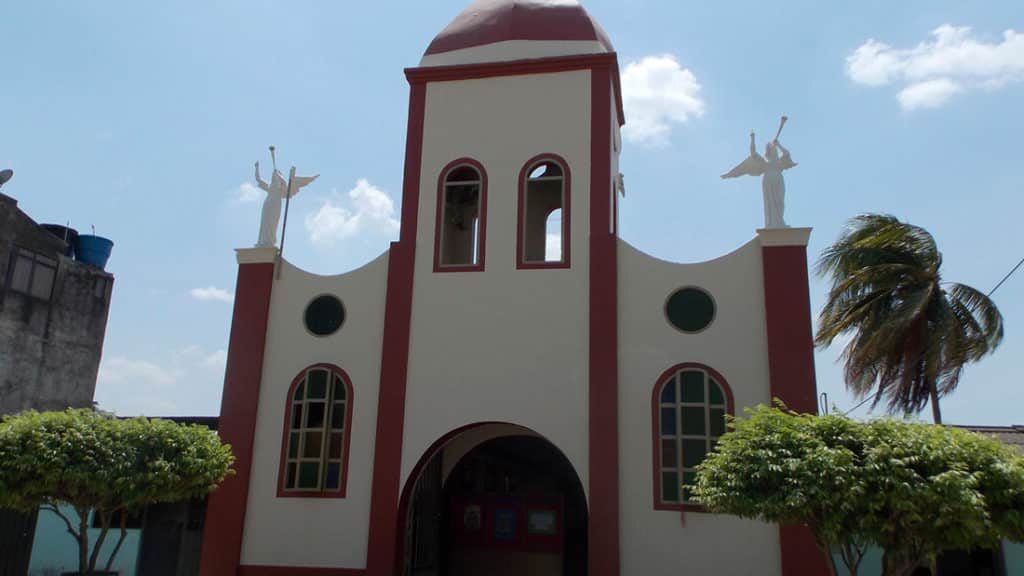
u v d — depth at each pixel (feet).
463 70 51.47
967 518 26.03
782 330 43.50
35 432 35.99
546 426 44.78
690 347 44.45
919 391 57.57
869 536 27.76
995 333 54.60
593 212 47.65
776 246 44.88
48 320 73.72
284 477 46.98
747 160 46.83
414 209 49.78
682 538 41.96
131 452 37.14
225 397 48.57
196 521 53.31
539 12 52.26
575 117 49.62
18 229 71.31
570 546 55.57
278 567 45.65
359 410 47.26
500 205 48.91
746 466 29.60
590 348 45.32
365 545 45.11
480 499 55.36
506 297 47.16
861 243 57.00
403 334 47.55
